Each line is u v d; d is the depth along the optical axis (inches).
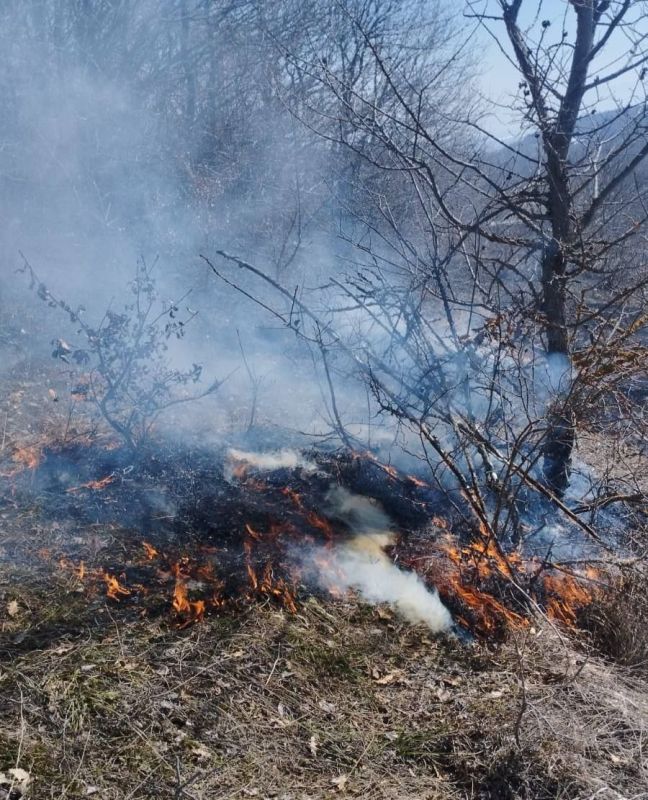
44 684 136.2
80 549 179.5
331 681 150.8
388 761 133.4
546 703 146.3
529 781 128.7
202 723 134.1
